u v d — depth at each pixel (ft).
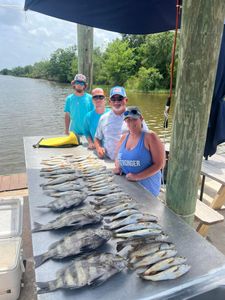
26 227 10.16
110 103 9.80
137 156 7.56
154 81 101.76
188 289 4.08
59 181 7.68
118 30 12.56
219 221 8.34
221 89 9.34
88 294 3.92
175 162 6.35
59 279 4.08
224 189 10.78
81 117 13.51
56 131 37.81
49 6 8.93
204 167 11.31
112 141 9.75
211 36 5.29
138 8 10.29
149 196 7.02
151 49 104.32
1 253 6.86
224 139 10.01
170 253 4.58
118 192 7.02
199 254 4.78
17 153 27.40
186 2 5.28
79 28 15.03
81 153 10.64
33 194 6.97
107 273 4.13
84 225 5.38
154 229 5.27
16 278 6.64
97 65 123.24
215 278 4.25
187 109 5.84
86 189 7.26
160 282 4.14
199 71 5.51
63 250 4.62
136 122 7.29
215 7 5.11
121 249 4.73
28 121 44.42
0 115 49.34
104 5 9.69
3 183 14.08
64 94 91.91
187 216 6.66
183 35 5.52
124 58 113.19
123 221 5.49
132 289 4.01
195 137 6.00
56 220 5.54
